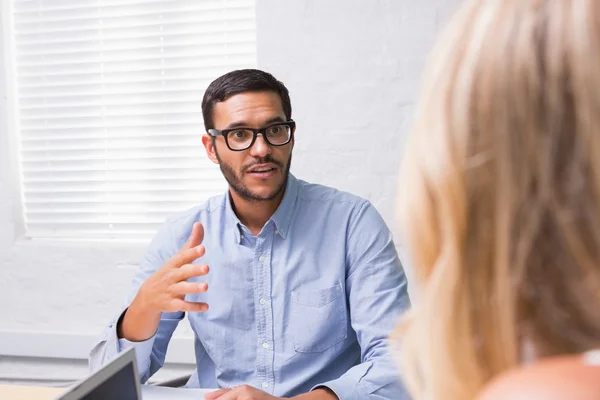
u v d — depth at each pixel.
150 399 1.46
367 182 2.48
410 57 2.43
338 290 1.70
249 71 1.66
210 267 1.74
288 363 1.70
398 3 2.42
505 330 0.35
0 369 2.81
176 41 2.72
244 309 1.72
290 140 1.66
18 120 2.85
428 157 0.36
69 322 2.76
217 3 2.68
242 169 1.63
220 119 1.65
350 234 1.72
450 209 0.36
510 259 0.34
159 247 1.79
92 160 2.81
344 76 2.47
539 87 0.34
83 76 2.80
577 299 0.34
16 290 2.79
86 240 2.80
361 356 1.66
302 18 2.48
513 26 0.35
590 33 0.33
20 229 2.84
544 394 0.29
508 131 0.34
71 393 0.90
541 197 0.34
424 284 0.39
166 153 2.76
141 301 1.52
